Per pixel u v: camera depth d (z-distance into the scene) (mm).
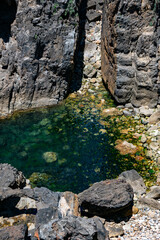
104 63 11336
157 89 9375
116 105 10289
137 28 8969
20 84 10305
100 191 6051
